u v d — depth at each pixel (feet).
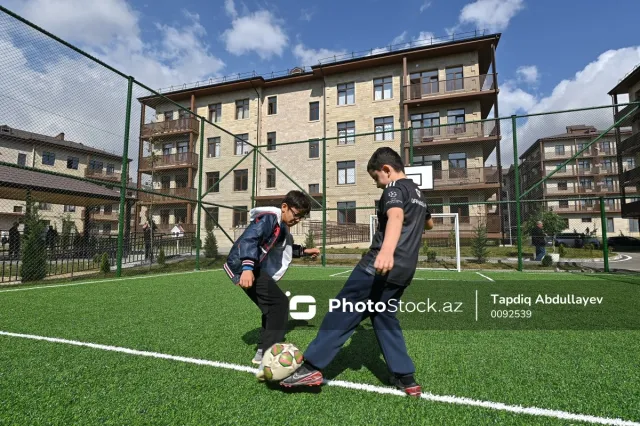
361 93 69.41
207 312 11.41
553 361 6.83
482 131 52.70
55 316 10.73
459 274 26.16
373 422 4.43
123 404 4.87
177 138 52.65
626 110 28.78
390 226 5.07
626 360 6.89
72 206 42.11
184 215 45.62
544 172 33.40
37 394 5.17
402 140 56.34
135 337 8.34
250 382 5.73
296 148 70.74
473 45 62.18
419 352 7.37
